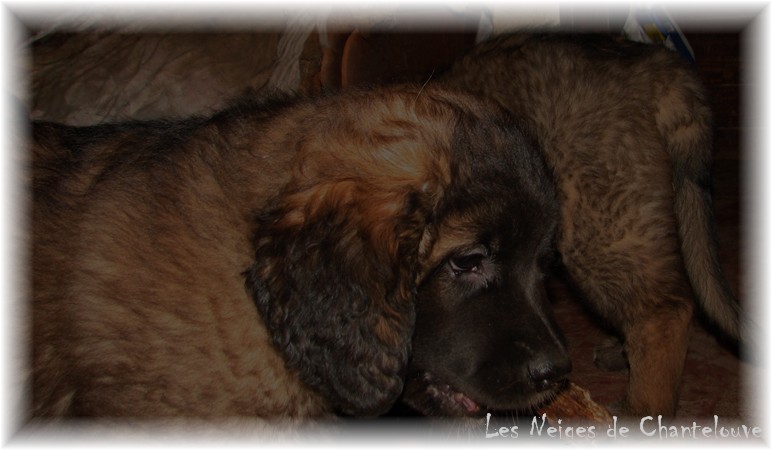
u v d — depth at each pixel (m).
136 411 0.71
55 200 0.73
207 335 0.70
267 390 0.72
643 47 1.08
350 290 0.71
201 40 1.17
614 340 1.14
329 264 0.71
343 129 0.75
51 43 1.18
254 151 0.74
